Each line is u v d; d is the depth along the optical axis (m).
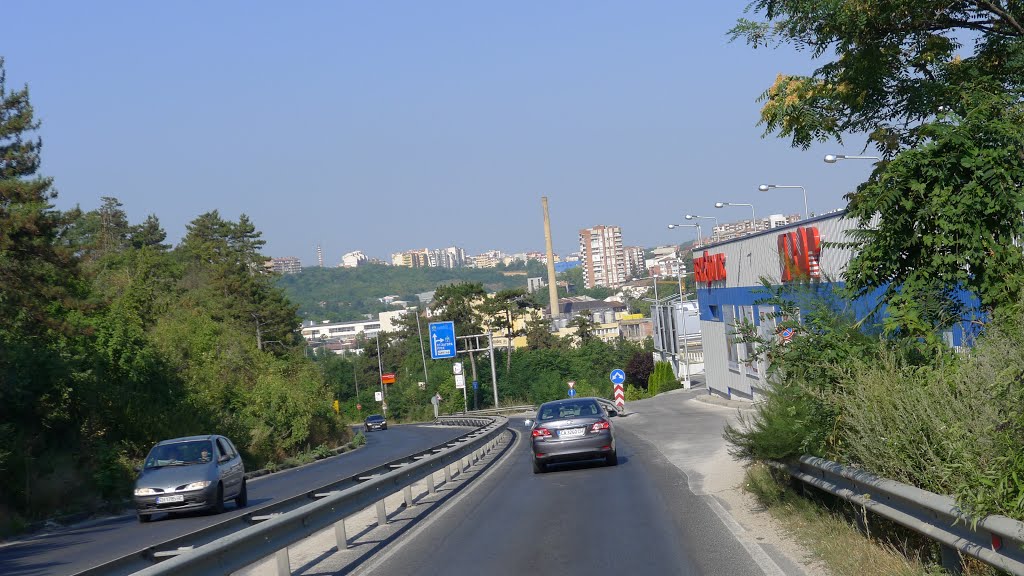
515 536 12.02
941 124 10.48
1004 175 10.10
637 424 38.22
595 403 22.16
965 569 7.09
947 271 10.43
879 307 11.01
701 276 51.62
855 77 13.82
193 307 74.62
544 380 109.25
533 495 16.70
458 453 21.78
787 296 12.47
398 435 71.94
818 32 13.82
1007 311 9.12
